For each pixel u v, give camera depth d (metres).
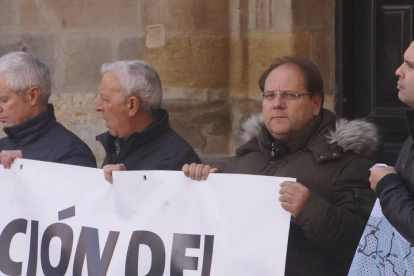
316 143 5.57
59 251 5.84
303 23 8.14
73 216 5.84
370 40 8.37
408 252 4.70
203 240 5.40
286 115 5.61
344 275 5.48
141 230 5.57
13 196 6.05
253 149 5.94
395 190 4.64
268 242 5.23
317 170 5.47
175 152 6.37
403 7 8.34
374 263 4.88
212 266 5.35
